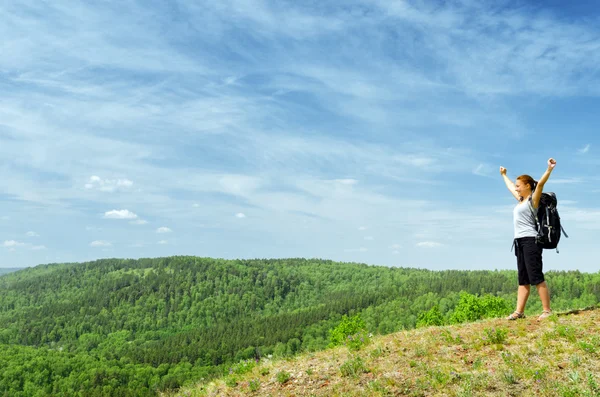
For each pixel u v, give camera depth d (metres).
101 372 153.50
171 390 10.74
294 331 195.12
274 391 7.97
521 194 9.05
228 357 176.25
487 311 39.53
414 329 10.77
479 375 6.72
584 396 5.66
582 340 7.35
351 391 7.15
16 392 145.25
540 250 8.94
